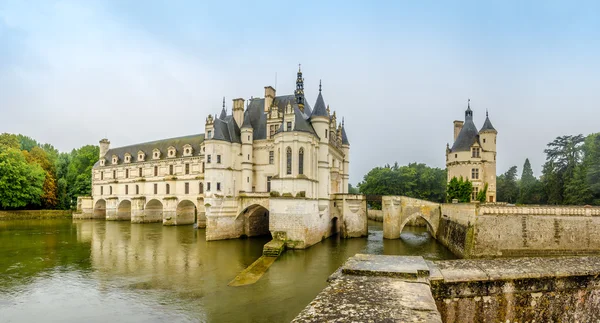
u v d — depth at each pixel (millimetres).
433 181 104062
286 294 27375
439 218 54188
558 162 65938
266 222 63844
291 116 49469
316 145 52031
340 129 72062
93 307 24938
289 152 48344
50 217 91375
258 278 31828
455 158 65625
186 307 24766
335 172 61875
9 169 81312
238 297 26734
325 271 34344
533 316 8469
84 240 54062
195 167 72750
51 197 96562
